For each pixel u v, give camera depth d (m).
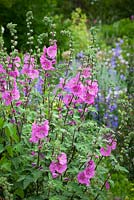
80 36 5.93
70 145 2.08
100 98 3.67
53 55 2.16
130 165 2.94
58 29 4.75
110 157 2.14
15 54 2.18
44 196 2.06
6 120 2.13
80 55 4.63
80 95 2.10
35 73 2.22
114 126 3.43
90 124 2.10
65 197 2.04
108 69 4.88
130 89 3.71
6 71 2.11
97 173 2.17
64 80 2.19
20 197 2.17
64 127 2.12
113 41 6.91
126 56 5.67
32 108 2.28
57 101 2.23
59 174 2.05
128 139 2.29
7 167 2.02
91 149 2.07
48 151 2.03
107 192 2.43
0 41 2.23
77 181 2.13
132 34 7.80
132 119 2.95
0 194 2.00
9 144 2.12
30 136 2.11
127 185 2.81
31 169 2.03
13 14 4.73
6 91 2.10
